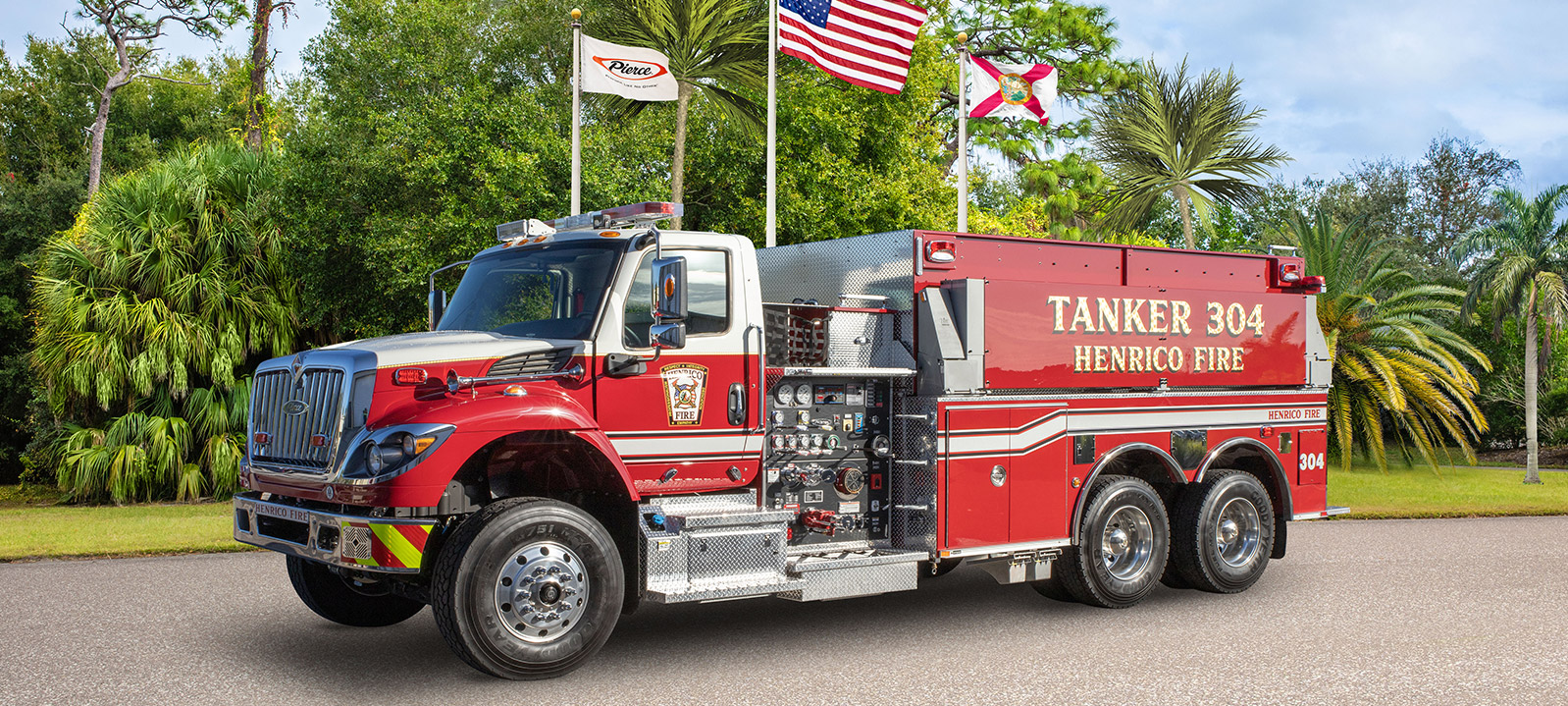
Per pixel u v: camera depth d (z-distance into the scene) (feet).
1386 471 68.18
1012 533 25.98
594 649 20.57
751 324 23.17
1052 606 28.32
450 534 20.13
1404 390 67.36
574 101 48.49
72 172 92.12
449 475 19.31
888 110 68.08
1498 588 30.48
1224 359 29.68
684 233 22.82
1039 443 26.43
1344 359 67.21
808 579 23.07
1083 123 107.55
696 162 60.54
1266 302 30.63
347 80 57.06
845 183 61.46
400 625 25.11
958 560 25.63
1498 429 93.86
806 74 63.05
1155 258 28.81
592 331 21.66
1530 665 21.91
